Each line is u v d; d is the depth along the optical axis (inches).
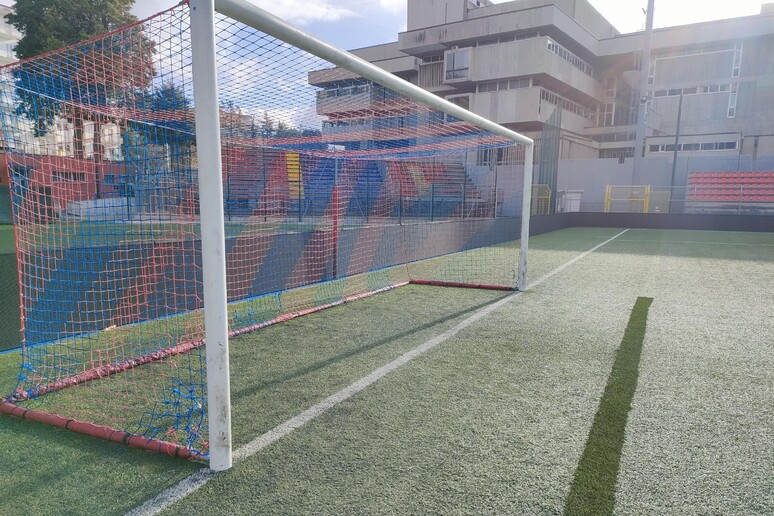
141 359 129.9
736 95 1026.1
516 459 79.1
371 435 87.8
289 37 89.3
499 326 166.2
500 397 105.0
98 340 146.0
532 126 1084.5
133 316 157.2
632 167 791.7
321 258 259.8
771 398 103.9
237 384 113.7
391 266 325.7
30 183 124.4
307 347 143.5
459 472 75.3
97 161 150.9
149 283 160.1
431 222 389.4
